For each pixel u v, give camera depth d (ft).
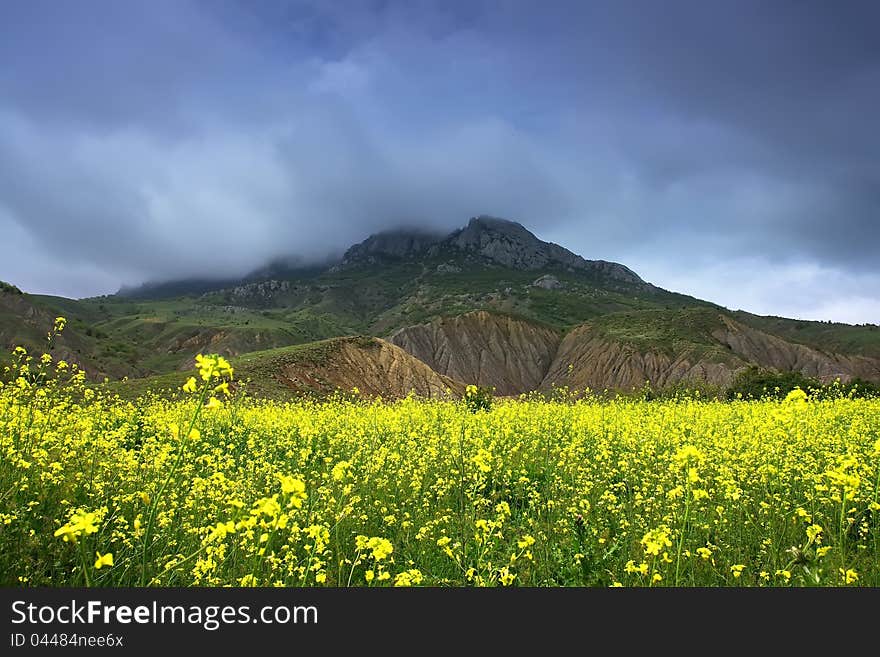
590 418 63.26
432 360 547.90
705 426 55.98
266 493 31.81
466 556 22.40
